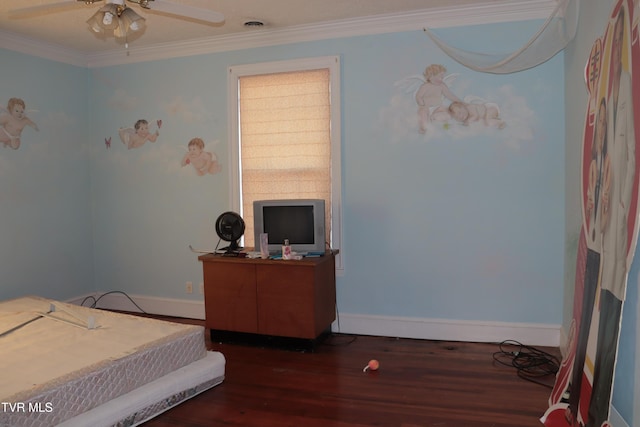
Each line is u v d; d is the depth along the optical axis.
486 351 3.61
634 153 1.80
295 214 3.81
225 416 2.68
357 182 4.03
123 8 2.44
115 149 4.84
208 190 4.51
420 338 3.93
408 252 3.94
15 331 3.05
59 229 4.65
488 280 3.79
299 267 3.59
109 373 2.50
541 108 3.60
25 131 4.32
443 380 3.11
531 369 3.26
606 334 1.98
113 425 2.43
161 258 4.74
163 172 4.67
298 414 2.70
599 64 2.37
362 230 4.04
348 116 4.02
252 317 3.75
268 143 4.27
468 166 3.77
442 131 3.81
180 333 2.99
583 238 2.62
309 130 4.14
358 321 4.08
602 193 2.22
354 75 3.98
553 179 3.60
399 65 3.87
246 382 3.12
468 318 3.84
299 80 4.15
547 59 3.46
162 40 4.39
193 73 4.48
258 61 4.26
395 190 3.94
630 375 2.03
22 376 2.39
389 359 3.49
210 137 4.46
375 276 4.03
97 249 4.99
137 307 4.87
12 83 4.20
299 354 3.62
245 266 3.74
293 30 4.07
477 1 3.54
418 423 2.57
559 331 3.65
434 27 3.77
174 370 2.88
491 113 3.70
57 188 4.62
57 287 4.64
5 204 4.18
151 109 4.67
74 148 4.79
